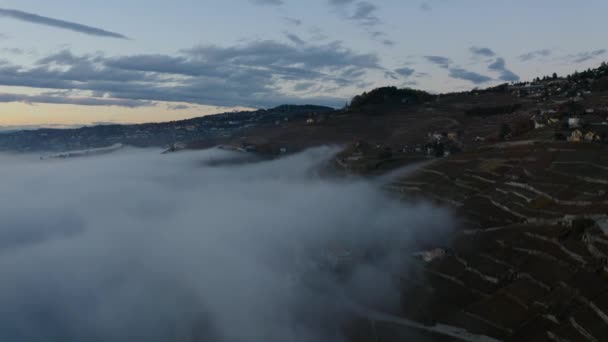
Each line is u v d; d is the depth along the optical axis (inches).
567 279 4645.7
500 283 5078.7
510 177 7421.3
